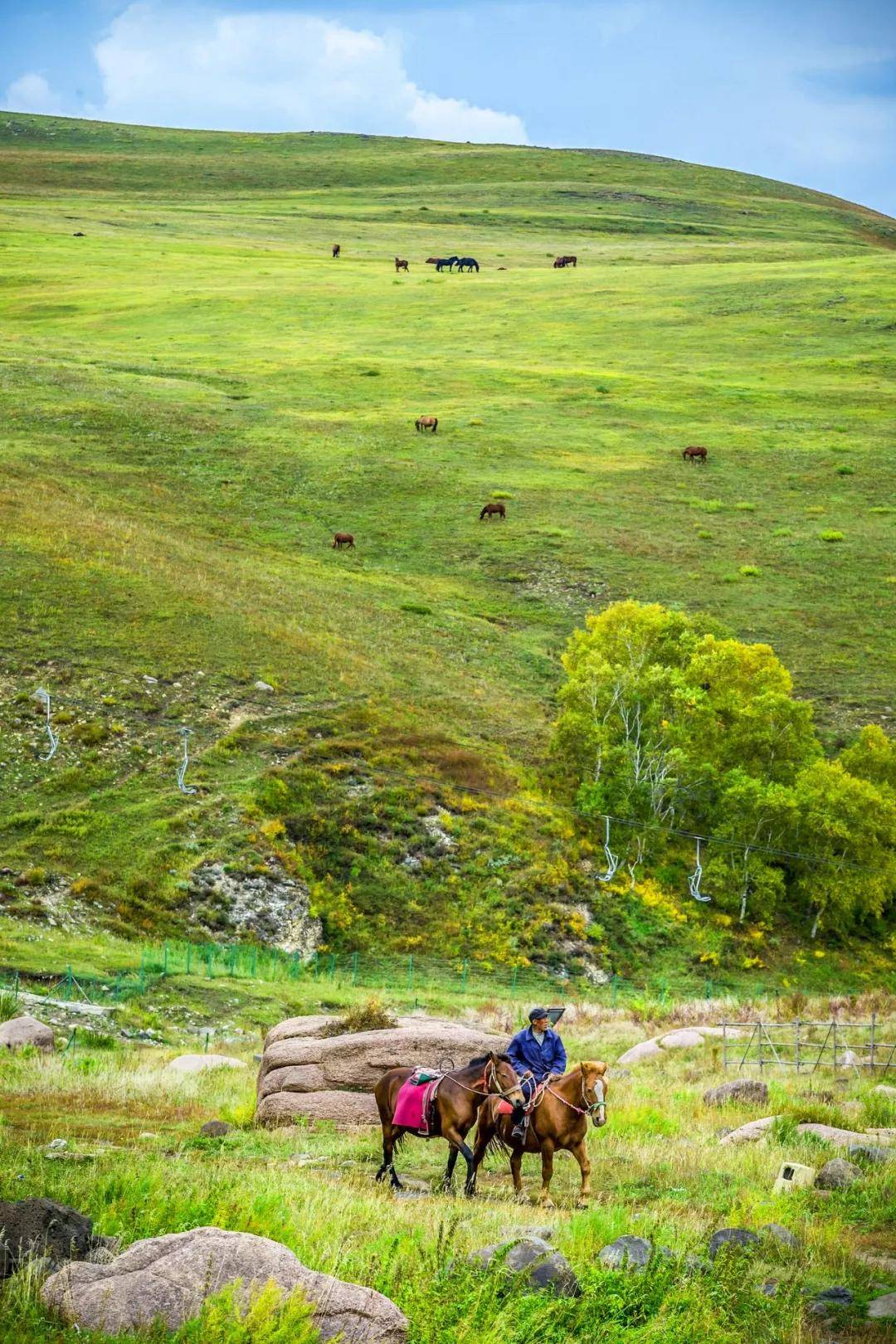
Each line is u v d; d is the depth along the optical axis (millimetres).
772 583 77500
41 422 92625
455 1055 20016
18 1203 8781
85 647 54531
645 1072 26094
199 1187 11086
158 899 41219
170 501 82125
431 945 44750
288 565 74688
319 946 42844
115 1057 25500
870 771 57281
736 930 51312
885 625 72938
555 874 49750
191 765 48625
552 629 72000
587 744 56219
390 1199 12578
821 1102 21609
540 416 104562
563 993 43281
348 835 48188
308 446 94625
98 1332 7250
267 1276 7844
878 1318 9758
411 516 84812
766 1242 11406
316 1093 19328
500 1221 11500
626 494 89750
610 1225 11500
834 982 49719
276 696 55125
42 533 65750
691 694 57000
